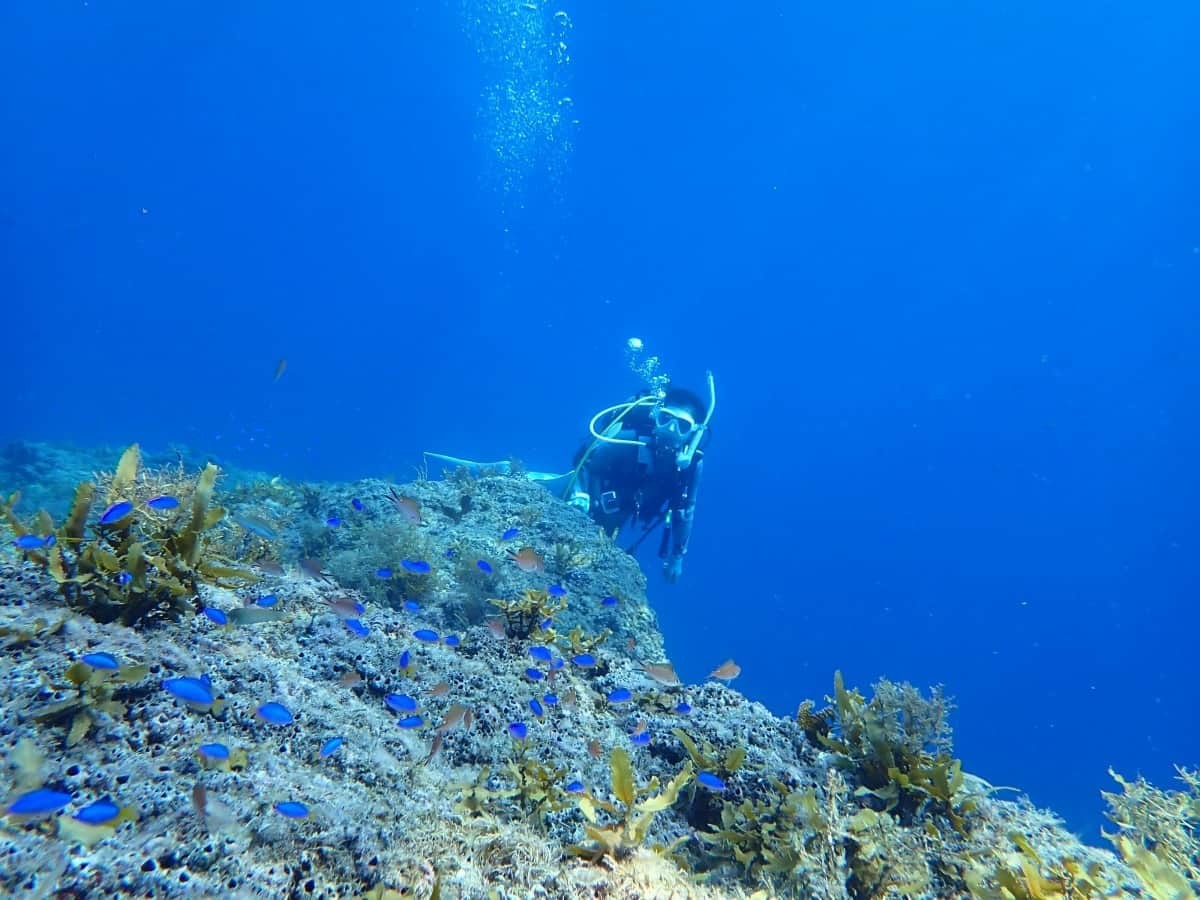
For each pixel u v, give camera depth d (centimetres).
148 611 310
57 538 309
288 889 201
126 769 216
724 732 405
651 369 2184
